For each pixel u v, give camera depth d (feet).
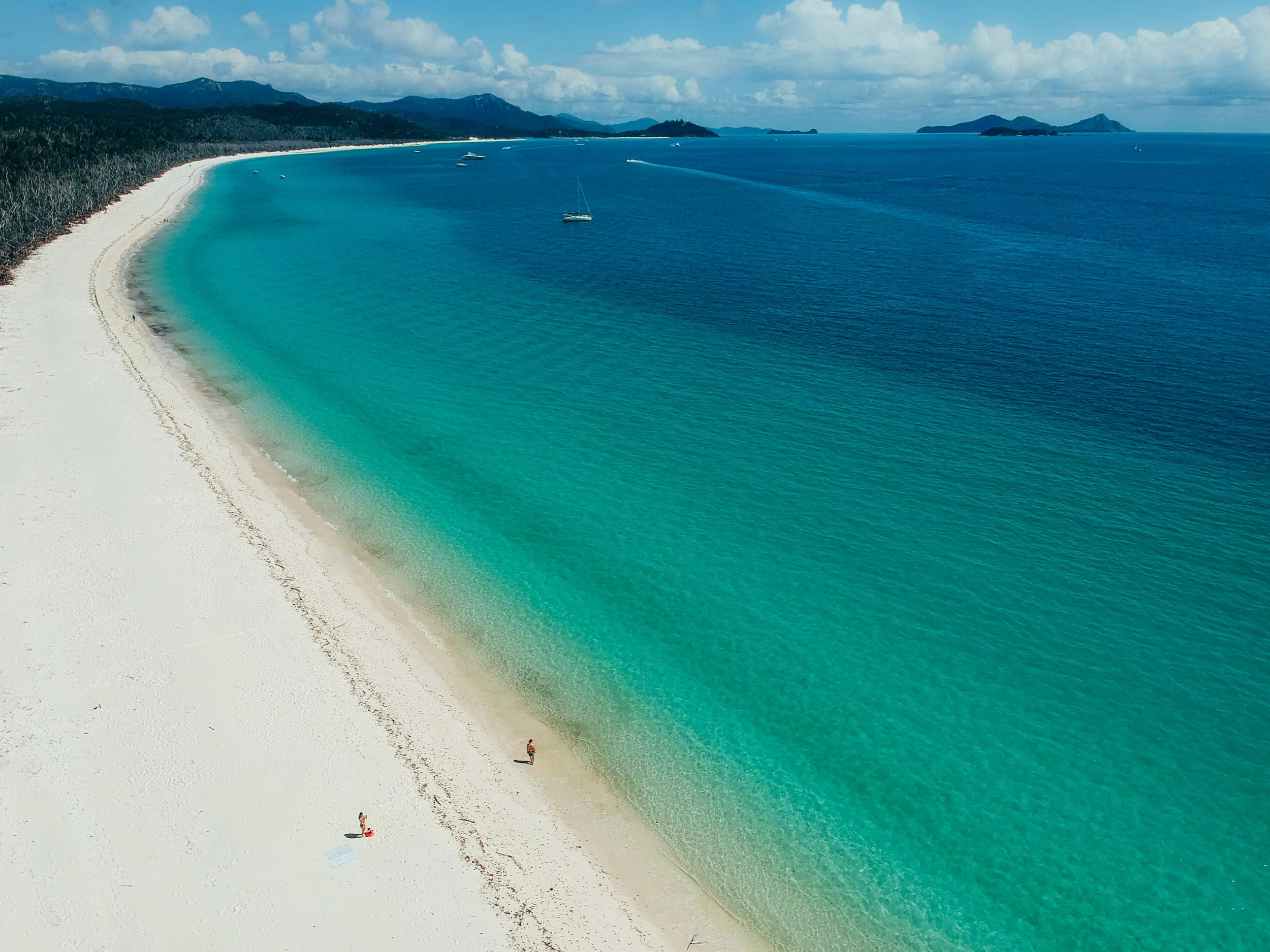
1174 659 112.68
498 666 114.32
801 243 411.54
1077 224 463.83
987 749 100.37
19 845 82.33
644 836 90.22
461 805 91.15
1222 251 378.53
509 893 81.56
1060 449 171.32
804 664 114.42
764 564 135.74
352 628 119.24
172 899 77.97
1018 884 84.89
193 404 193.16
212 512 144.97
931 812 92.79
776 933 80.64
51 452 161.99
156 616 117.19
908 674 111.96
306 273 337.52
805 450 174.09
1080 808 92.58
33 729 96.48
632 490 159.22
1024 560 134.31
